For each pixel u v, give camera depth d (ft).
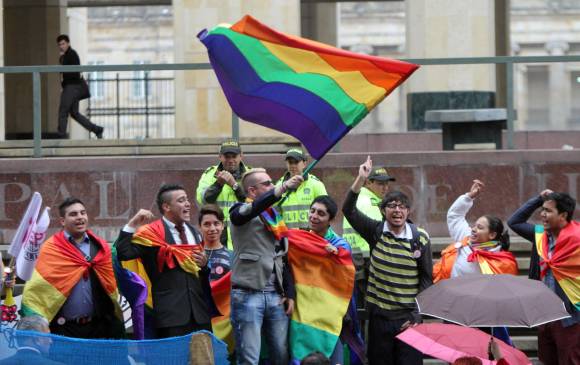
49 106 110.01
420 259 60.75
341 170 79.30
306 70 55.52
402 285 60.70
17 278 70.18
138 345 49.85
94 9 289.74
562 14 301.22
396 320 60.64
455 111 86.17
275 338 59.00
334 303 60.03
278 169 79.56
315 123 55.01
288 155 66.95
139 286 58.03
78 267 57.88
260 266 57.62
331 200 60.59
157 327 57.21
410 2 107.34
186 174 79.05
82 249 58.59
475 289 52.54
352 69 55.06
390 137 100.99
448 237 79.05
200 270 57.88
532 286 52.85
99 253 58.49
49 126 111.14
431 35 105.40
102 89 160.56
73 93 96.22
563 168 79.66
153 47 290.35
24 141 88.07
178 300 57.16
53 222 78.95
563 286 60.44
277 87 55.57
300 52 55.67
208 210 59.82
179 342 50.11
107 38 289.94
